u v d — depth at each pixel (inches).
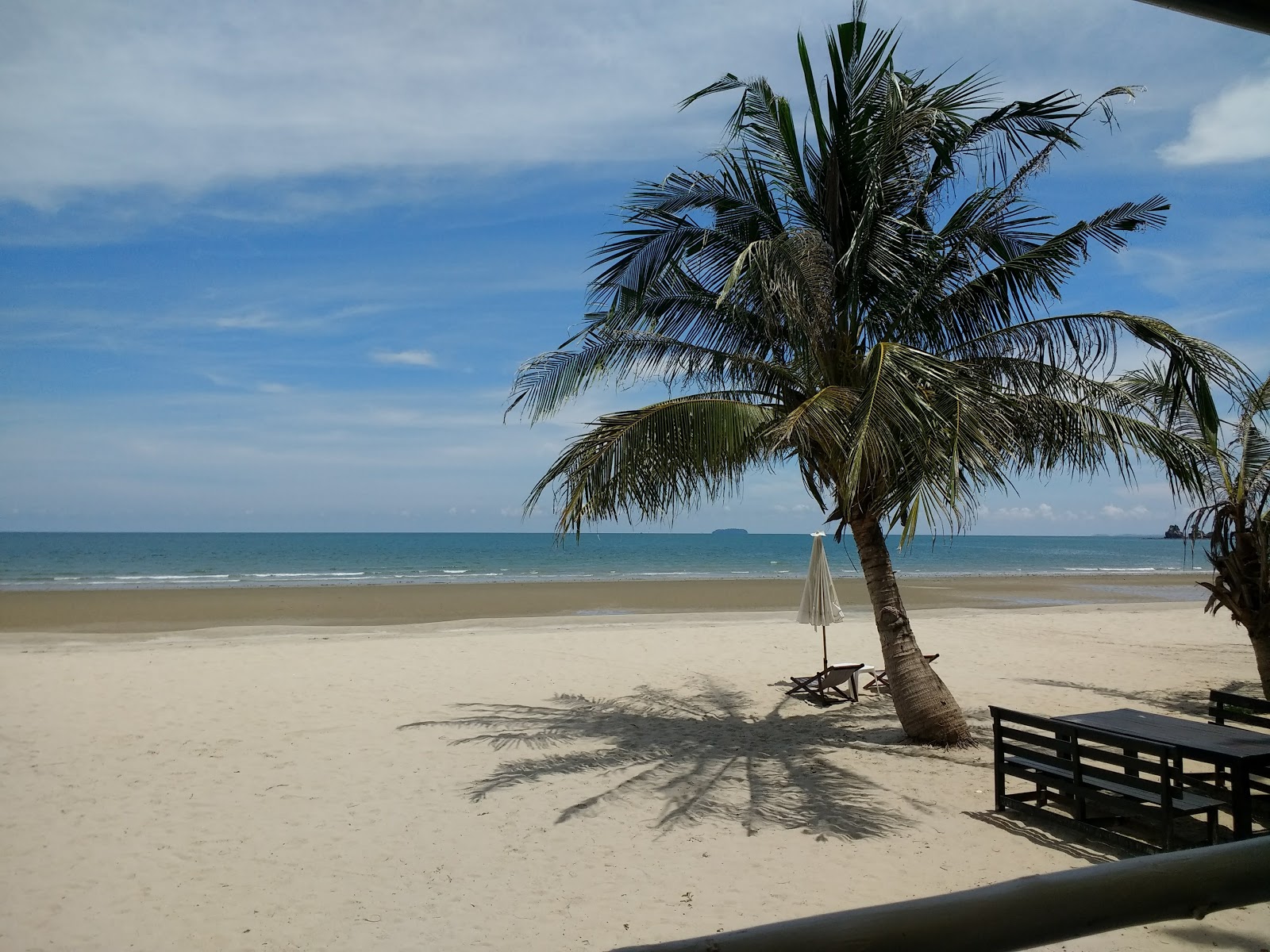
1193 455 331.6
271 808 263.6
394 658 526.9
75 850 230.5
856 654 564.4
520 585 1273.4
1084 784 222.1
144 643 601.0
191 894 204.7
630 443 286.4
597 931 184.2
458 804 266.7
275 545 3641.7
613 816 255.3
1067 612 832.3
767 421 297.3
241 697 414.0
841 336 312.3
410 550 3061.0
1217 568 360.5
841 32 310.0
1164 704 398.3
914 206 323.0
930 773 290.2
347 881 211.5
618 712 394.9
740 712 397.7
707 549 3666.3
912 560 2773.1
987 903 29.8
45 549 2851.9
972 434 252.5
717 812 256.7
